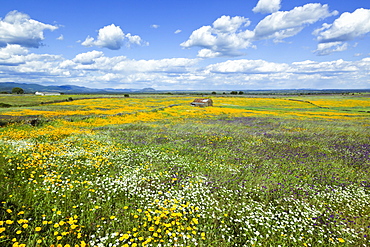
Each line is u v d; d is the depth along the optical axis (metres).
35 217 5.30
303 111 68.50
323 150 16.56
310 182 9.82
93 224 5.46
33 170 8.23
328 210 7.36
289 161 13.12
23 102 71.12
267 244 5.44
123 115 40.16
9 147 10.93
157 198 7.14
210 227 5.93
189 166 11.39
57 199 6.35
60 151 11.62
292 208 7.30
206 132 23.64
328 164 12.81
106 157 11.59
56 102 74.19
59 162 9.59
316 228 6.34
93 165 9.90
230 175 10.20
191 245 5.09
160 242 5.09
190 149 15.43
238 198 7.76
